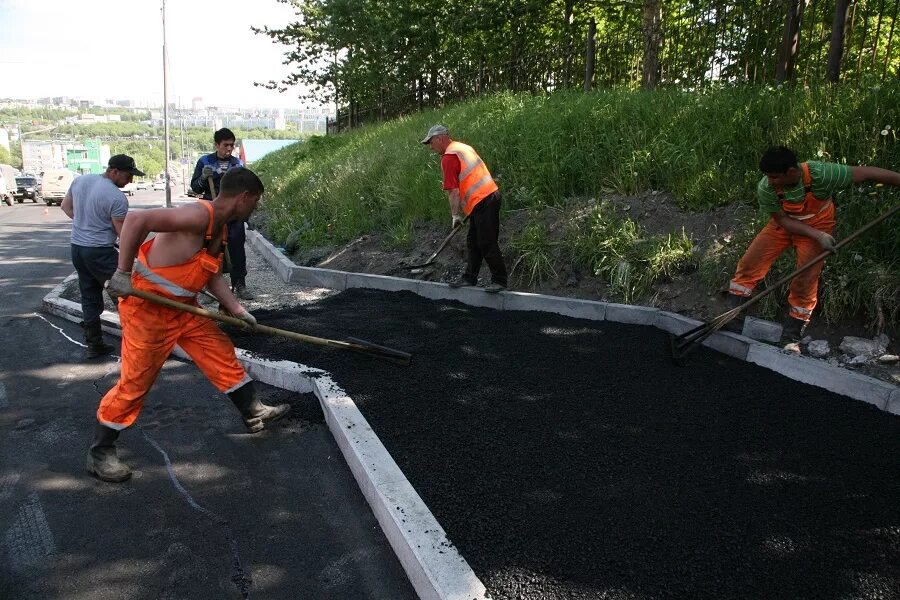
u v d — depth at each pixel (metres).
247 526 2.99
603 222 6.05
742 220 5.45
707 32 8.53
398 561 2.75
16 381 4.75
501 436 3.50
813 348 4.38
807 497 2.93
